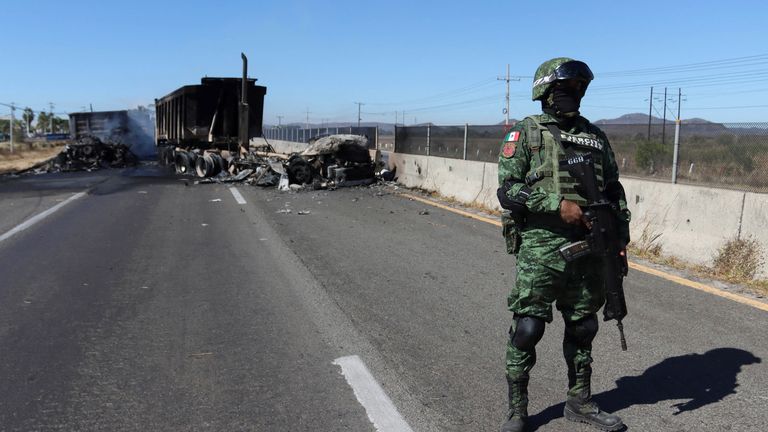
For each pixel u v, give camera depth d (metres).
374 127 20.92
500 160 3.25
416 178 16.16
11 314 5.39
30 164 32.06
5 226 10.20
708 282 6.39
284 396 3.74
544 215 3.09
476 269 7.04
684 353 4.41
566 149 3.05
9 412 3.55
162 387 3.88
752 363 4.20
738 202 6.73
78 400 3.70
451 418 3.44
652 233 7.80
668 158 16.00
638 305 5.57
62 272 6.94
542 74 3.18
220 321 5.19
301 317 5.28
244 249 8.23
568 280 3.18
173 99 23.33
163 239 8.99
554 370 4.11
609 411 3.52
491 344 4.61
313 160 16.55
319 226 10.14
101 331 4.94
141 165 29.00
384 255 7.82
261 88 21.11
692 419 3.41
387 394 3.75
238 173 19.14
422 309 5.49
